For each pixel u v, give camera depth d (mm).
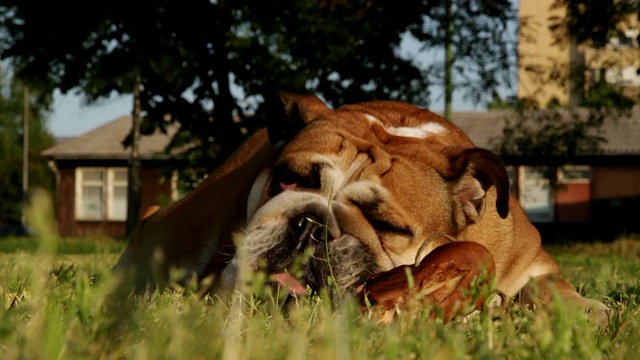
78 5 29000
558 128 42094
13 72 30391
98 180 70375
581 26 36500
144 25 29078
